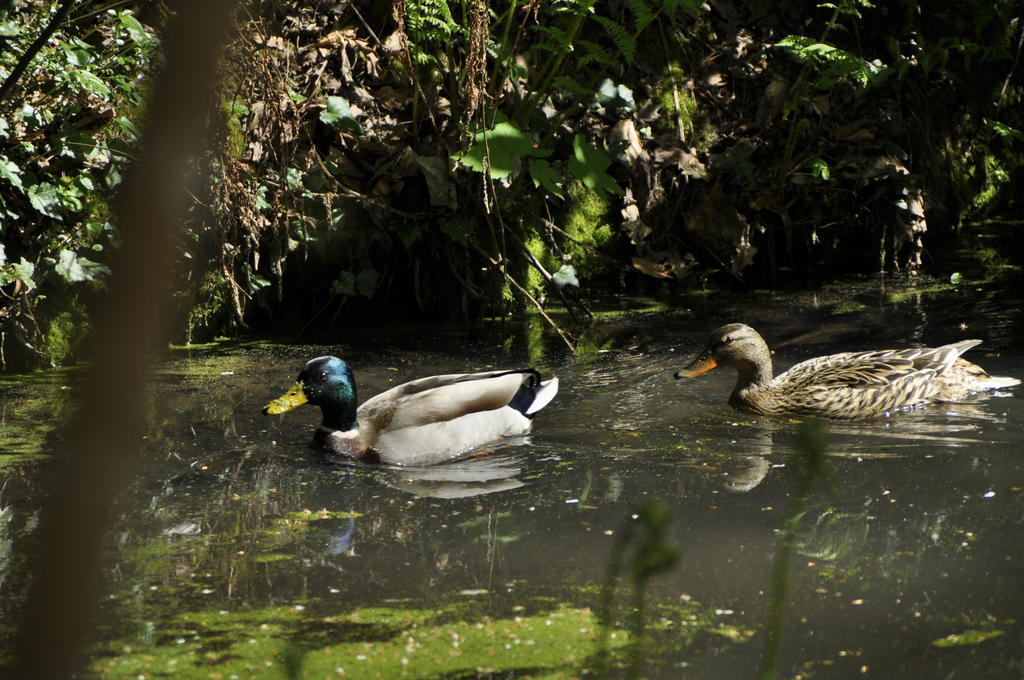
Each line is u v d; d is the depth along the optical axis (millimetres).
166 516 7109
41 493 7367
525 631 5289
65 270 11414
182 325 12469
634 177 15602
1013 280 14773
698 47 17016
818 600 5539
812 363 10148
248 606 5645
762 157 16672
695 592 5695
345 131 13664
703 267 15859
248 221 12172
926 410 9461
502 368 11227
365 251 13586
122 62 11586
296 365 11445
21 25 11305
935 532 6457
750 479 7672
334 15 14461
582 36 15820
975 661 4777
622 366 11266
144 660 5008
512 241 14359
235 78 11891
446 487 7762
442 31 13336
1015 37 20109
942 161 18625
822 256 16797
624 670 4832
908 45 18469
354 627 5379
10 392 10352
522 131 13609
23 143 11086
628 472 7930
